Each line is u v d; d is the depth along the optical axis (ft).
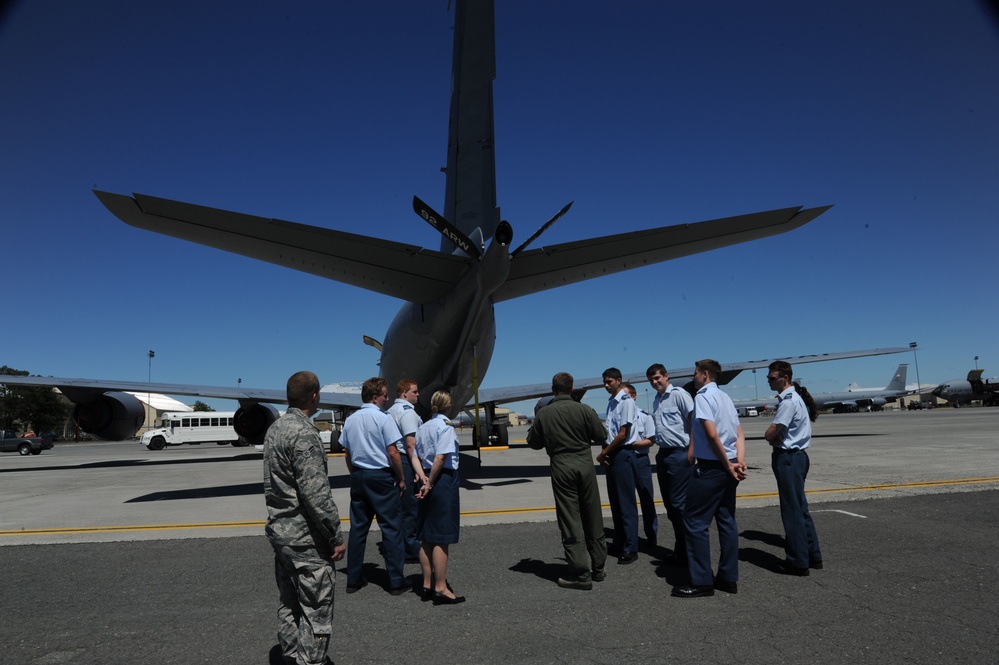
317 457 11.37
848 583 16.65
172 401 274.98
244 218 27.81
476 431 44.19
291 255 32.73
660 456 20.94
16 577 18.89
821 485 33.37
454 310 40.22
